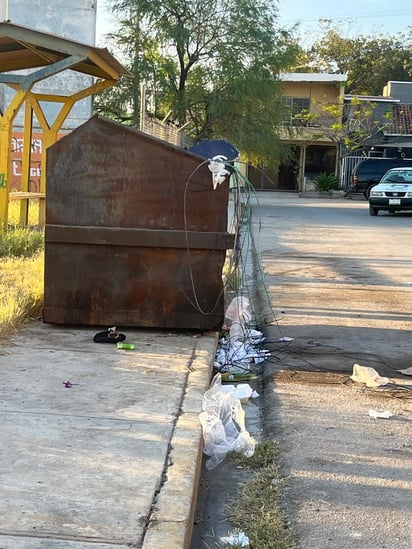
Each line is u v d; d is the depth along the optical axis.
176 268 6.74
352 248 15.59
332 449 4.66
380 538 3.53
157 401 4.90
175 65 29.95
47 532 3.11
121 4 29.50
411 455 4.57
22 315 6.97
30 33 11.18
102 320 6.81
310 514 3.76
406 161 37.19
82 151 6.62
